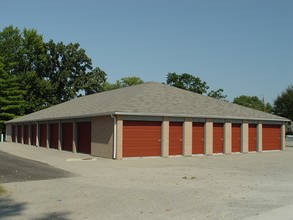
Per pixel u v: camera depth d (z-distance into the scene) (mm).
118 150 22156
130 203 9352
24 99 58938
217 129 27484
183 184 12469
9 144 39500
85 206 8992
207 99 30516
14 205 9102
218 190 11289
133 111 22531
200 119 26203
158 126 24156
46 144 33438
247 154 27578
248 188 11680
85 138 26578
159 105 24828
